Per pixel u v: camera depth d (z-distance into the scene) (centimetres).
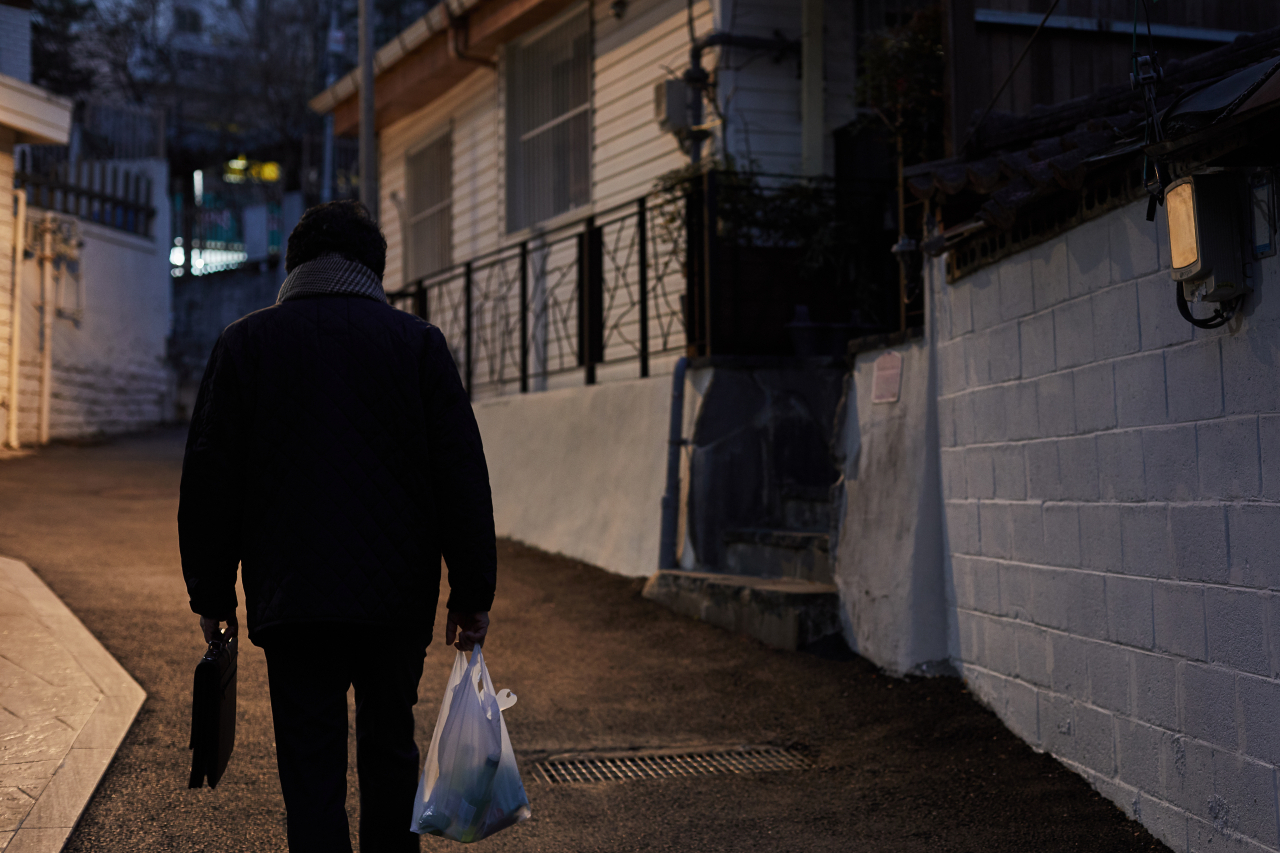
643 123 912
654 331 867
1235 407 309
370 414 260
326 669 259
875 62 652
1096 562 385
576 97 1016
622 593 711
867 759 439
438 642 606
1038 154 427
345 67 3098
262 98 3125
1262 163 284
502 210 1138
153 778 367
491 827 266
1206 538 323
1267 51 390
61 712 409
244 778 380
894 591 530
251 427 260
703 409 711
